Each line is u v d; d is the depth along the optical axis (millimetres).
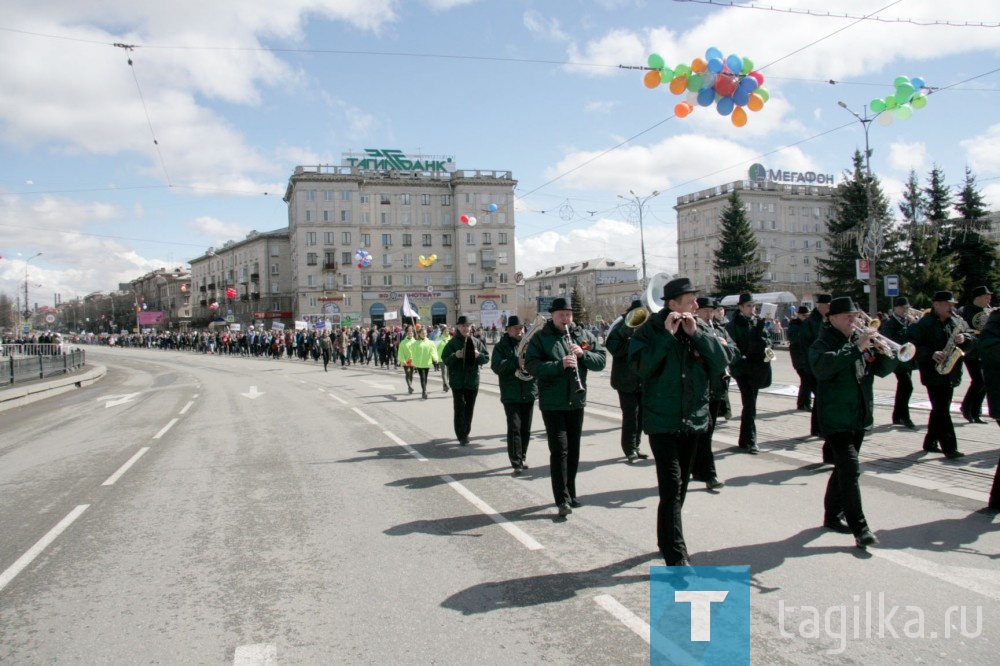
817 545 4906
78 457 9930
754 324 8117
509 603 4113
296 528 5875
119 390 24531
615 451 8719
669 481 4438
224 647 3660
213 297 110875
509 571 4645
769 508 5879
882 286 42500
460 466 8297
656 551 4930
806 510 5793
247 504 6766
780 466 7457
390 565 4867
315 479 7816
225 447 10305
